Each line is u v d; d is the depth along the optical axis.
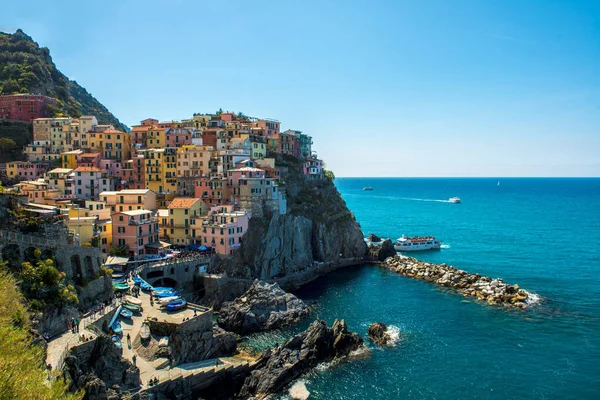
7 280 55.41
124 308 78.19
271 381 69.06
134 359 64.88
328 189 181.12
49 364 52.50
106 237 109.44
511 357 78.25
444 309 102.38
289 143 191.62
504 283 118.19
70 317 65.25
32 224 70.31
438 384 70.06
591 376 71.56
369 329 88.31
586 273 135.12
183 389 64.00
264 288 100.38
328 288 121.25
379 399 66.38
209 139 169.38
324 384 70.38
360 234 161.50
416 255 166.50
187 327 74.31
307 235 144.62
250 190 128.38
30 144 161.62
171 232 123.81
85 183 135.88
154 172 150.38
